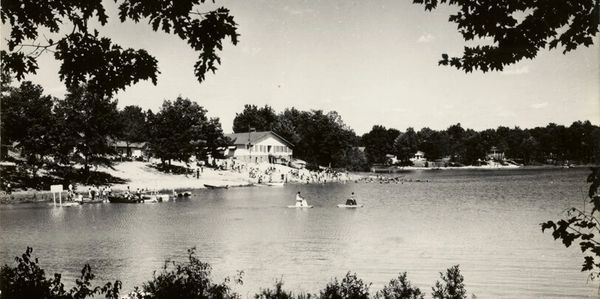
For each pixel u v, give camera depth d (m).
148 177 90.50
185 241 32.59
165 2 8.83
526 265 24.12
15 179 69.81
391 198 70.06
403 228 38.56
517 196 70.69
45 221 43.72
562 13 7.72
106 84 9.76
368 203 61.91
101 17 9.44
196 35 8.89
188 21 8.89
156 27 9.00
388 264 25.02
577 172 166.25
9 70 9.45
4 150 72.62
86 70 9.58
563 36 7.96
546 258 25.56
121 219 45.00
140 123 138.62
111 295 9.94
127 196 62.41
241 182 99.06
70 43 9.49
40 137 70.56
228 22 8.96
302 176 116.50
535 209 52.12
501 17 8.16
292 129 155.25
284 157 137.12
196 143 103.69
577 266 23.61
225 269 24.17
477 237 33.38
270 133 133.50
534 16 7.97
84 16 9.39
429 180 122.25
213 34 8.89
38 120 70.12
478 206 56.84
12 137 70.00
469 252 27.78
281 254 27.88
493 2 8.16
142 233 36.25
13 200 61.22
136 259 26.75
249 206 57.59
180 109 100.00
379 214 49.00
